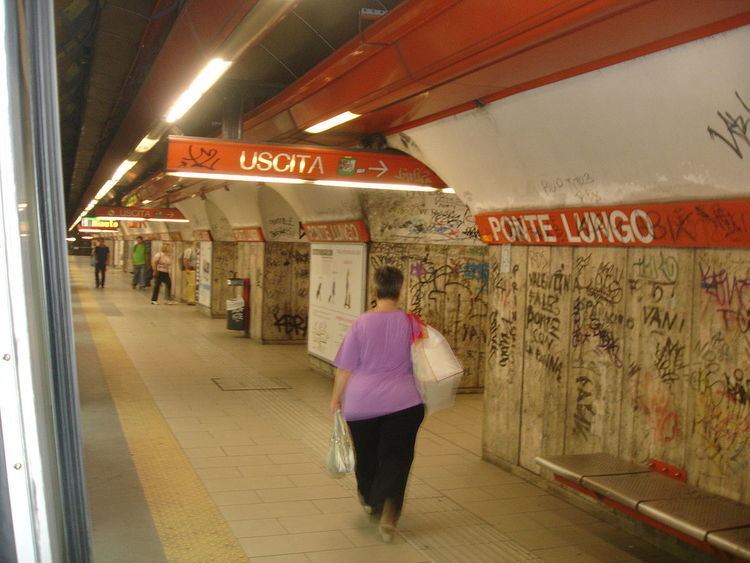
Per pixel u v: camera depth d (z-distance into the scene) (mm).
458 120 5875
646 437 4852
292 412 8273
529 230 5996
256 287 14383
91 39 8625
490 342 6672
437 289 9656
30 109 1677
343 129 7043
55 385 1727
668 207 4477
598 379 5336
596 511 5254
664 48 3664
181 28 4727
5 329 1543
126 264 43562
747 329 4098
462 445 7223
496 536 4809
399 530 4836
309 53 7809
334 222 10078
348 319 9828
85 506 1759
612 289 5203
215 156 6520
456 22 3762
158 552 4266
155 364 11188
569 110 4707
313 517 4992
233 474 5879
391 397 4645
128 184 23516
